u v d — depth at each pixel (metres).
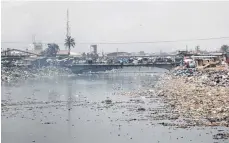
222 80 129.62
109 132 65.69
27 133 66.31
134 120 74.81
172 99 101.00
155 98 108.81
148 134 62.78
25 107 97.00
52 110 91.56
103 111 88.00
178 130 64.38
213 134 60.84
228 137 59.06
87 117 80.50
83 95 125.69
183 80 151.88
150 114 80.31
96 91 139.75
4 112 88.19
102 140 60.56
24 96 123.00
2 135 64.81
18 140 61.62
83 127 70.44
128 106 94.44
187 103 89.69
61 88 155.25
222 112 75.50
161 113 80.62
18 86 166.00
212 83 124.44
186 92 110.12
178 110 82.56
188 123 69.12
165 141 58.12
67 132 66.69
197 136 60.00
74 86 165.25
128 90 139.38
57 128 70.19
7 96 122.31
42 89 150.75
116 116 80.19
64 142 60.19
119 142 59.00
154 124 70.00
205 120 70.38
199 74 164.12
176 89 122.75
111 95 123.38
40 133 66.31
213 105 82.38
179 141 57.72
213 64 191.62
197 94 102.31
